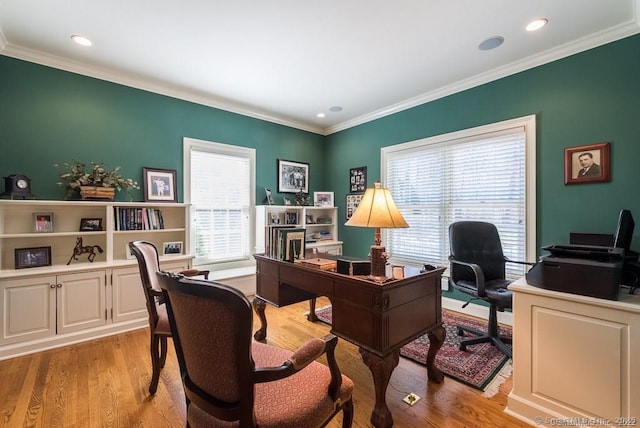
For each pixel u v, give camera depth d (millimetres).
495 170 3035
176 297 1000
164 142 3355
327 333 2734
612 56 2312
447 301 3410
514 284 1687
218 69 2924
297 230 2281
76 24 2203
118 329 2701
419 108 3678
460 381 1948
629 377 1331
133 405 1715
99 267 2611
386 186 4090
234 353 910
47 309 2387
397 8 2035
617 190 2309
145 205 2953
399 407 1699
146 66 2855
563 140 2568
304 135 4762
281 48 2547
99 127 2936
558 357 1508
